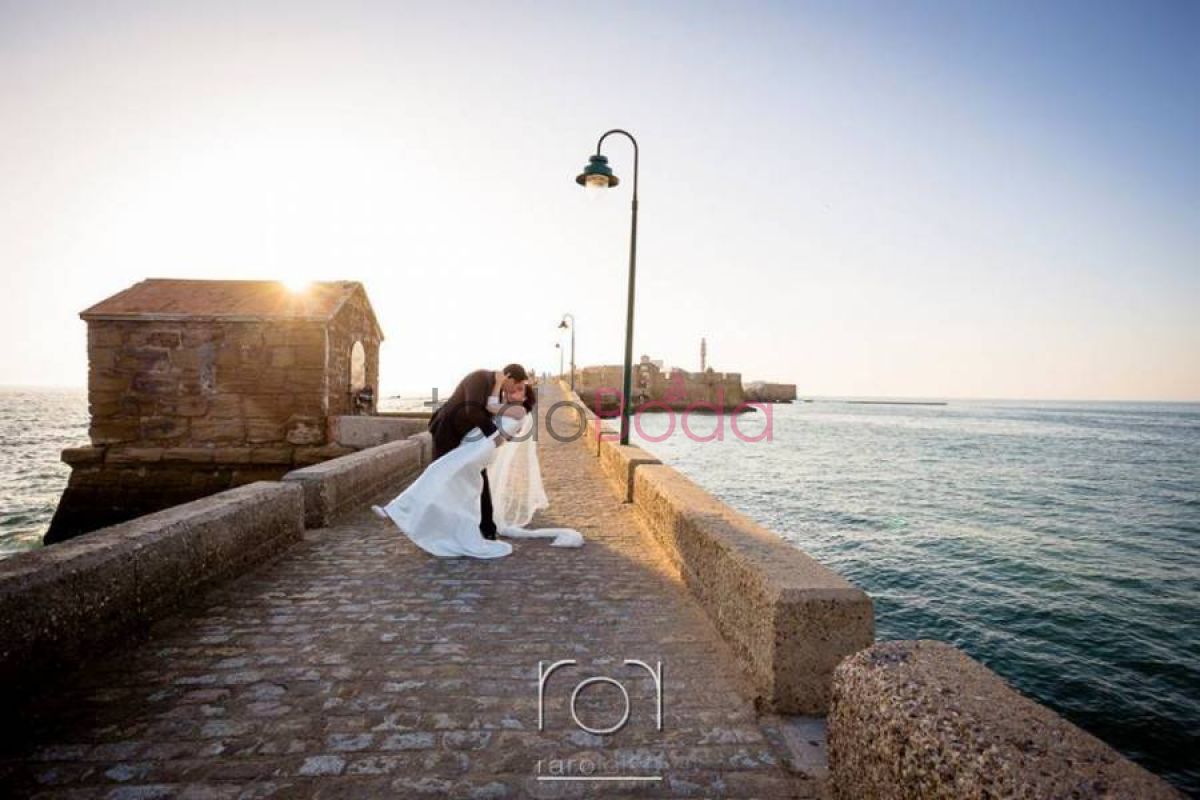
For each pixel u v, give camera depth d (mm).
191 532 4387
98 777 2391
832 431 78750
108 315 16844
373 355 22219
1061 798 1309
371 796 2322
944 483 33812
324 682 3240
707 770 2504
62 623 3168
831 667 2928
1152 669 10625
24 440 49312
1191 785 7492
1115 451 55062
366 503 8234
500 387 6383
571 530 6621
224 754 2566
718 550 4027
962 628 12570
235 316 17016
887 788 1836
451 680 3287
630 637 3922
